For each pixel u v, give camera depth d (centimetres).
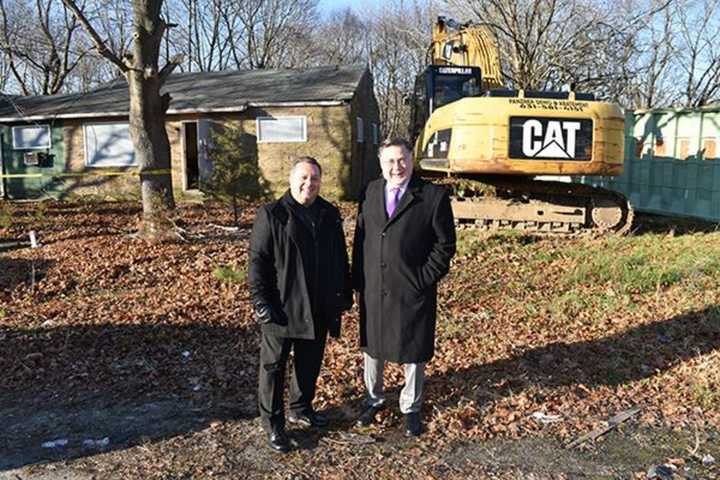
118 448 425
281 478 383
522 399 477
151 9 1028
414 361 422
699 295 711
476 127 954
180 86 2208
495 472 385
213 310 721
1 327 677
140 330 652
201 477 386
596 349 575
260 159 1925
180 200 1903
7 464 407
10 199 2033
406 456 406
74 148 2028
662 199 1426
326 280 422
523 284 798
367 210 431
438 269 418
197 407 484
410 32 3044
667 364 539
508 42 2080
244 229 1273
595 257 902
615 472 384
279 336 411
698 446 411
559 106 957
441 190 422
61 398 507
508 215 1116
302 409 446
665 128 1412
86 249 1043
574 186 1114
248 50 4859
